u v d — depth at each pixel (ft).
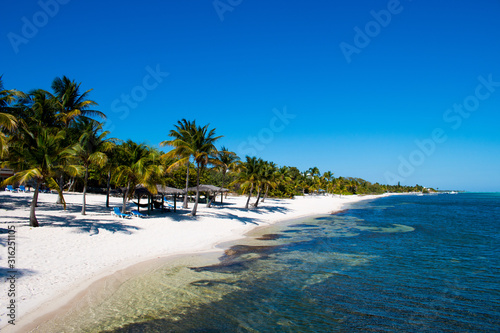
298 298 34.35
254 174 136.46
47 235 50.37
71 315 27.09
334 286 38.88
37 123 80.94
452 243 71.97
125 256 47.37
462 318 30.32
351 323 28.55
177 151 89.15
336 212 168.35
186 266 45.52
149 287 35.65
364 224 110.01
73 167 57.98
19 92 62.28
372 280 41.88
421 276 44.37
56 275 35.42
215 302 32.30
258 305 31.96
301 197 298.76
